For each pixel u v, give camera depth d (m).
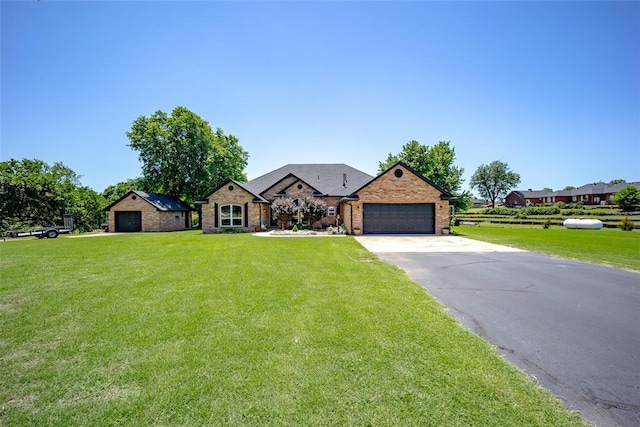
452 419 2.53
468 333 4.32
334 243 15.36
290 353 3.65
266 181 30.05
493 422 2.50
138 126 34.38
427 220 21.31
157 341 4.00
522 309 5.47
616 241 16.83
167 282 7.17
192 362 3.44
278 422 2.48
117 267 9.03
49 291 6.43
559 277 8.02
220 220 24.88
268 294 6.14
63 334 4.25
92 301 5.73
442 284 7.29
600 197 58.19
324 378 3.12
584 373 3.33
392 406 2.69
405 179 21.25
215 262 9.81
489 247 14.03
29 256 11.48
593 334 4.39
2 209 29.23
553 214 42.69
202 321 4.68
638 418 2.58
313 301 5.69
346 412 2.61
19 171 31.19
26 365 3.42
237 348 3.78
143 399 2.79
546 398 2.85
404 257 11.16
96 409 2.65
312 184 28.36
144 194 30.36
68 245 15.50
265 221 26.16
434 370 3.30
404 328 4.44
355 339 4.05
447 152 31.19
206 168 34.12
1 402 2.76
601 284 7.30
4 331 4.37
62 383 3.06
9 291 6.44
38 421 2.51
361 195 21.06
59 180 35.72
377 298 5.91
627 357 3.71
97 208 37.72
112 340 4.04
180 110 34.50
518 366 3.47
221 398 2.79
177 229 32.44
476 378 3.15
